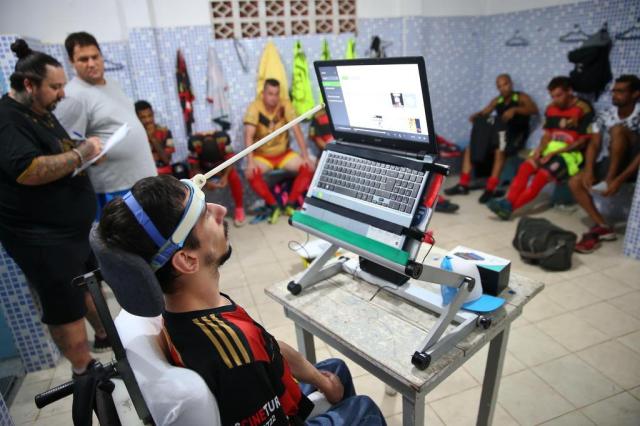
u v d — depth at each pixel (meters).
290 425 0.83
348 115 1.16
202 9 3.49
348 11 3.90
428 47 4.29
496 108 4.00
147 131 3.24
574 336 2.02
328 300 1.24
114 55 3.33
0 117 1.47
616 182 2.83
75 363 1.82
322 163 1.25
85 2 3.17
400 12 4.05
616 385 1.72
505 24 4.21
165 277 0.69
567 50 3.64
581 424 1.55
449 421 1.60
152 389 0.65
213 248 0.74
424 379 0.92
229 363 0.69
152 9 3.38
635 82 2.79
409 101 0.98
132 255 0.62
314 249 2.10
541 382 1.75
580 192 3.02
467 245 3.03
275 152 3.73
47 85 1.55
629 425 1.53
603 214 3.35
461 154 4.49
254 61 3.75
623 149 2.87
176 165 3.46
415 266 0.94
